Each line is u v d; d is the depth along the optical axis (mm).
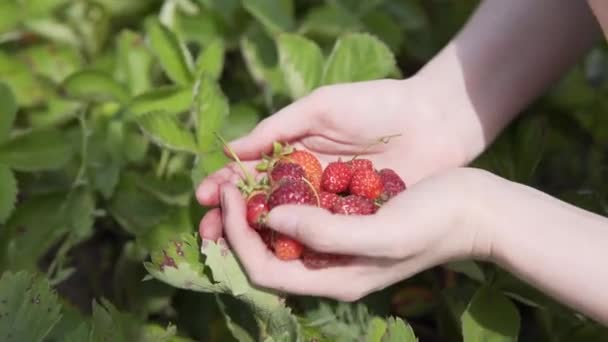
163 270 852
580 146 1230
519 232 813
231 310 901
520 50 980
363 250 801
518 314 892
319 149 972
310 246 800
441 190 823
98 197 1093
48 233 1043
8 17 1152
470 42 988
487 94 981
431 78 979
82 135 1111
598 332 957
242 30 1172
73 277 1150
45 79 1150
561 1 973
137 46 1130
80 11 1199
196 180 967
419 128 961
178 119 1021
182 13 1172
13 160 1038
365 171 885
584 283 799
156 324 981
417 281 1086
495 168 1017
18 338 858
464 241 832
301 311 911
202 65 1065
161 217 1027
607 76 1240
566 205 830
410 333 852
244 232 832
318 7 1155
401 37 1181
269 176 884
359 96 948
